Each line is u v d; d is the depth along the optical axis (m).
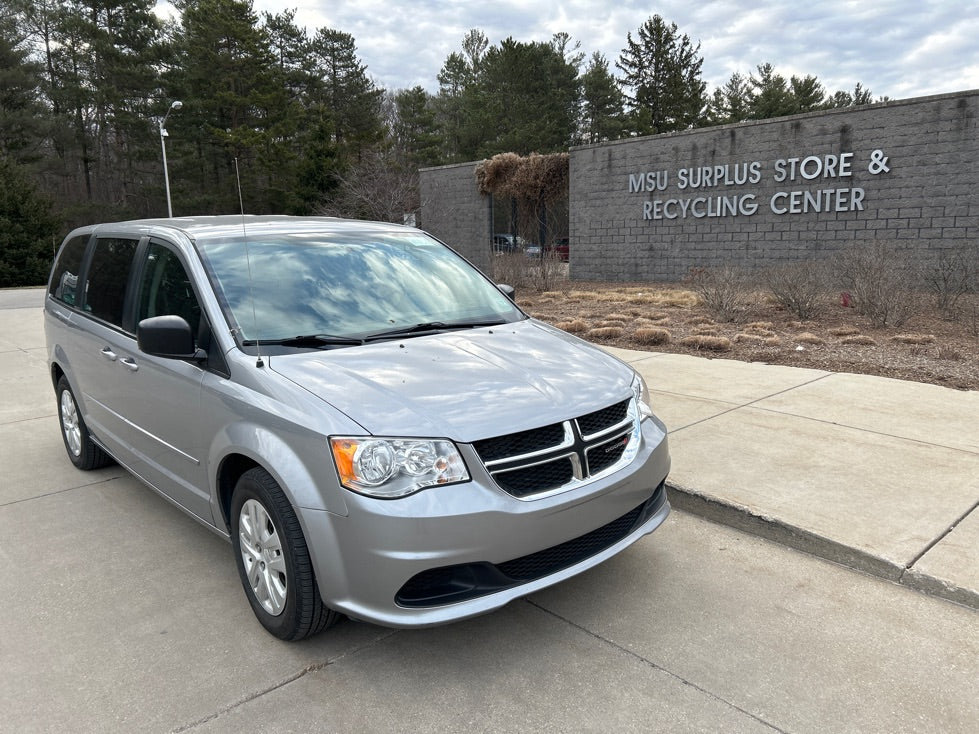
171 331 3.26
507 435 2.82
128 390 4.12
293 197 36.66
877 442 5.19
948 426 5.50
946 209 13.47
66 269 5.46
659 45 60.19
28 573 3.84
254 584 3.21
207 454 3.37
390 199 29.78
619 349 9.13
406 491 2.67
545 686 2.81
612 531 3.23
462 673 2.90
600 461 3.11
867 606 3.32
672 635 3.13
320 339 3.40
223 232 3.96
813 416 5.86
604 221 19.44
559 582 2.93
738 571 3.68
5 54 47.09
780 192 15.77
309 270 3.85
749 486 4.46
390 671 2.93
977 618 3.20
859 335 8.95
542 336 3.89
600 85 60.06
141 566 3.91
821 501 4.21
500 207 23.45
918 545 3.67
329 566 2.76
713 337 8.94
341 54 61.50
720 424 5.73
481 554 2.71
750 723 2.58
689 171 17.34
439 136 59.34
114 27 52.06
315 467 2.77
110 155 57.16
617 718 2.62
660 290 15.80
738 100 65.62
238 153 42.34
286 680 2.88
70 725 2.64
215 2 45.19
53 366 5.53
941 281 11.24
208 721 2.65
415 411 2.81
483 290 4.41
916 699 2.69
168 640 3.18
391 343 3.48
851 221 14.75
